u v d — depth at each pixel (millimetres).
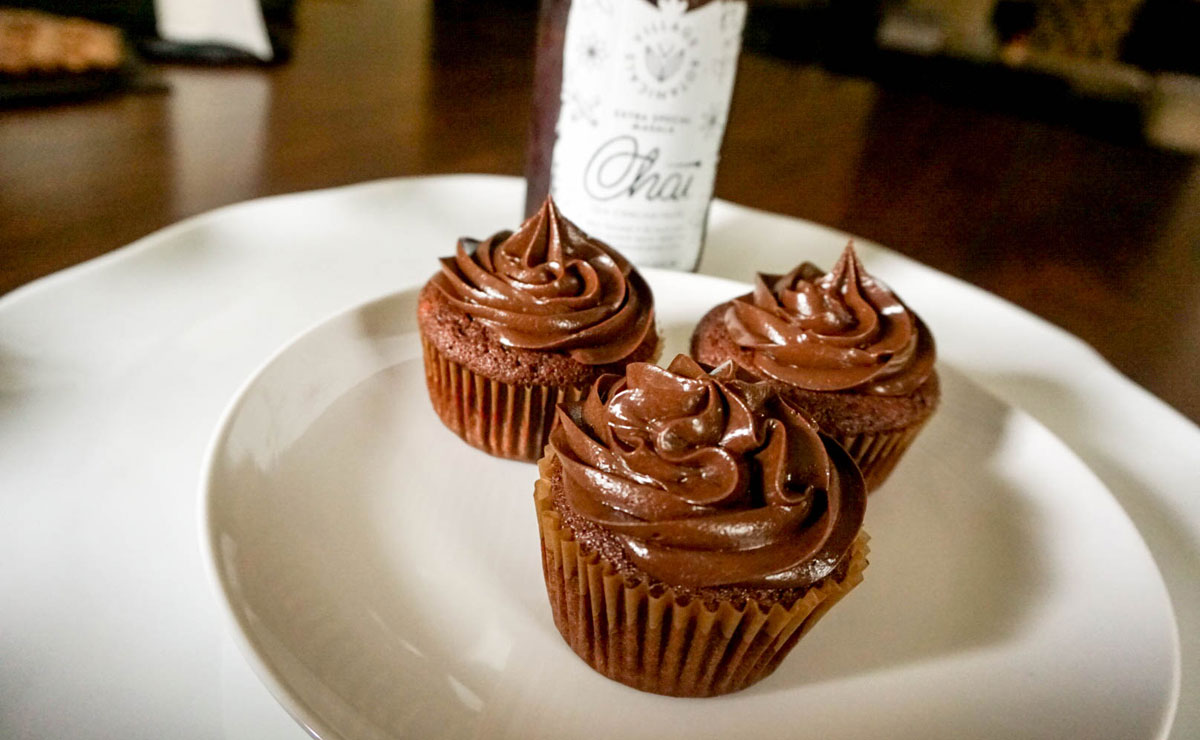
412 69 512
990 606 203
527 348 226
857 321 240
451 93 480
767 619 171
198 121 385
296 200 323
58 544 177
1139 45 813
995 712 178
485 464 237
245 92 429
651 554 171
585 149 277
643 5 255
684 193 287
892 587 208
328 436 223
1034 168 521
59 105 372
